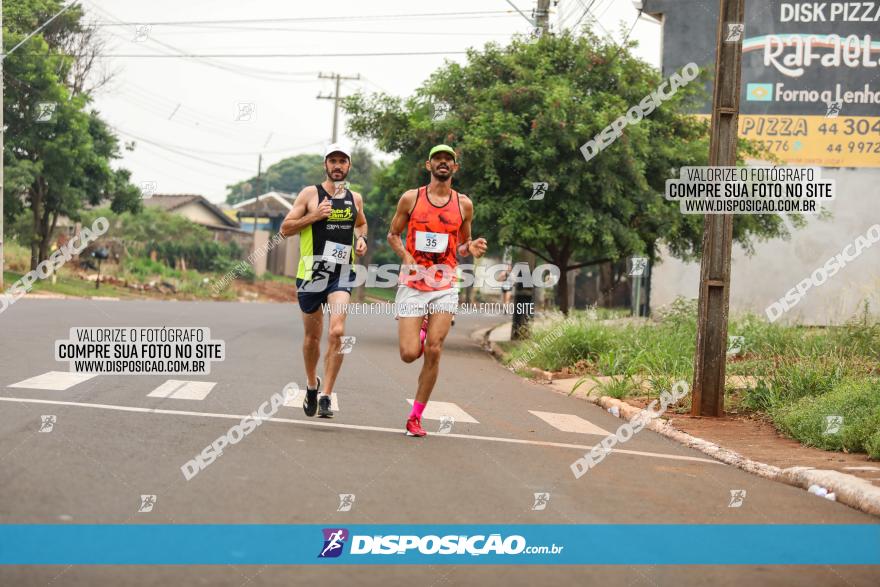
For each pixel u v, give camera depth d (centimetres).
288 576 433
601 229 1900
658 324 1861
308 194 830
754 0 2730
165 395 962
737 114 1068
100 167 3716
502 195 1973
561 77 1989
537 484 648
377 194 5447
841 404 921
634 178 1905
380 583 432
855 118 2716
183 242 5012
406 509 556
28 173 3359
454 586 434
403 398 1096
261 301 4566
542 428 948
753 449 863
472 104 2030
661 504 612
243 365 1309
